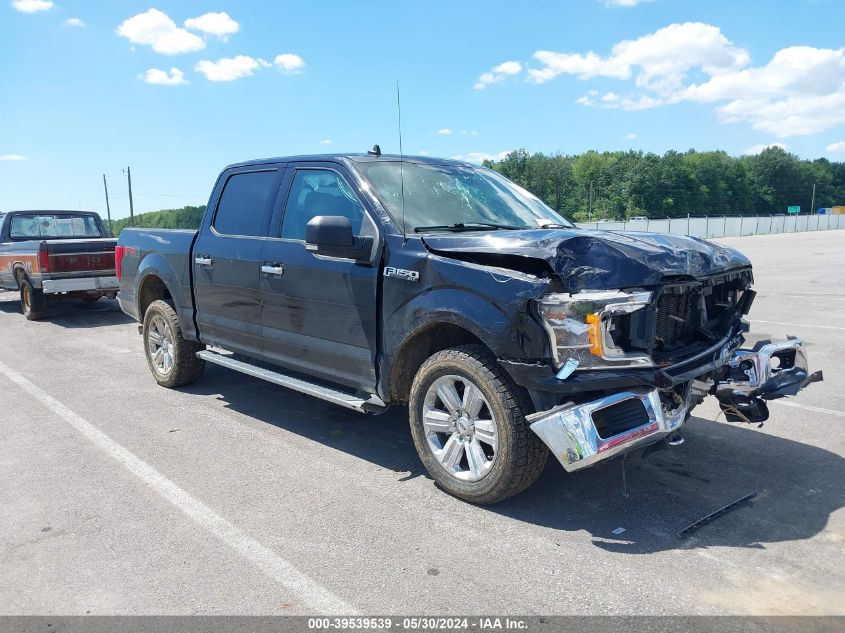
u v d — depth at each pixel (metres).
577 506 3.71
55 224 12.88
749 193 133.88
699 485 3.95
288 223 4.86
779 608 2.73
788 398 5.70
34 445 4.86
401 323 3.91
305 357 4.68
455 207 4.46
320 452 4.66
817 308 10.71
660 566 3.06
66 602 2.86
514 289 3.34
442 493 3.93
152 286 6.64
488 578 2.99
